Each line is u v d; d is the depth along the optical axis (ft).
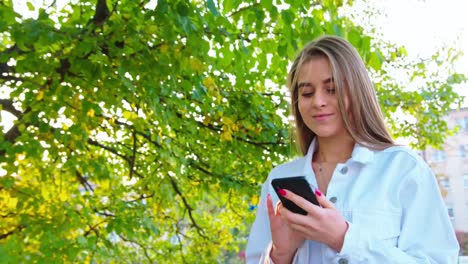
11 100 13.56
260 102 16.63
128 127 15.40
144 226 14.88
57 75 10.97
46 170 13.50
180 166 14.49
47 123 11.45
